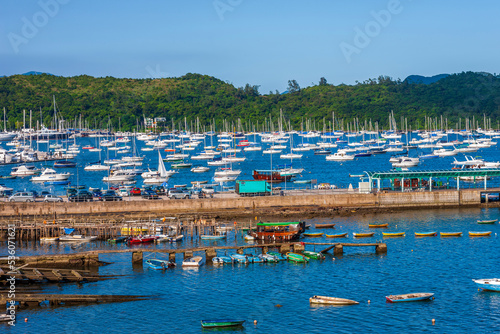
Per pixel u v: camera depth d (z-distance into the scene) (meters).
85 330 65.00
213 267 87.31
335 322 65.75
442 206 128.25
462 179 167.38
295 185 172.75
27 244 102.50
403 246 96.81
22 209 121.12
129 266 88.00
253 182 134.25
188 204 123.81
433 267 84.75
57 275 80.12
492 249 93.69
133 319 67.81
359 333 62.88
